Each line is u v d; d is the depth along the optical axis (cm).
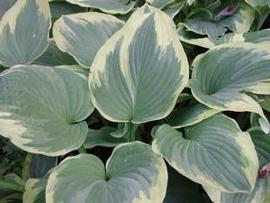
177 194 56
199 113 55
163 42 55
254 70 57
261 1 74
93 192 47
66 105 54
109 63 55
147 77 55
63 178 48
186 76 54
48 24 65
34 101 51
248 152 50
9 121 49
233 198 51
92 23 66
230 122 53
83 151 56
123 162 51
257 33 70
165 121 60
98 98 54
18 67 53
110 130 60
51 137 50
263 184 53
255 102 54
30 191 55
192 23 76
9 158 68
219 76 58
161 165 49
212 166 49
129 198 46
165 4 74
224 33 73
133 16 57
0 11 79
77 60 62
